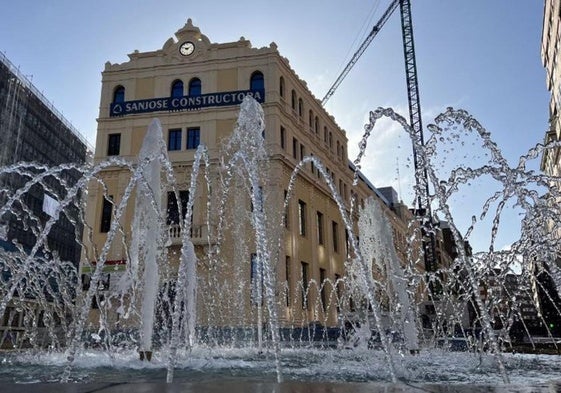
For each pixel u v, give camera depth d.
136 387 2.22
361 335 15.84
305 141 32.78
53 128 60.78
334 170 38.34
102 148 29.03
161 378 5.38
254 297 20.36
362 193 45.22
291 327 22.59
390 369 5.97
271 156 27.16
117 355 9.37
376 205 18.12
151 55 30.22
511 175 8.14
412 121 58.19
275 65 28.91
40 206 54.84
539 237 9.59
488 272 9.95
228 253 24.81
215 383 2.42
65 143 64.12
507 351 10.91
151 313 7.99
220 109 28.36
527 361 7.99
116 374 5.83
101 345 12.48
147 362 7.45
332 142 39.28
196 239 25.05
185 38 30.39
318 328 22.92
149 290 8.07
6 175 48.25
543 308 16.98
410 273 12.10
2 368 6.62
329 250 33.62
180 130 28.56
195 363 7.39
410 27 60.47
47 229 7.67
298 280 27.78
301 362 8.10
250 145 16.53
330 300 31.62
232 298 23.77
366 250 19.27
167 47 30.23
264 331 19.97
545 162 49.34
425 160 8.02
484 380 5.24
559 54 42.72
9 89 50.88
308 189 31.81
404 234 52.03
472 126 8.17
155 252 8.27
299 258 28.52
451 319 13.96
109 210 27.59
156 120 9.94
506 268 9.96
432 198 8.02
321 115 37.16
